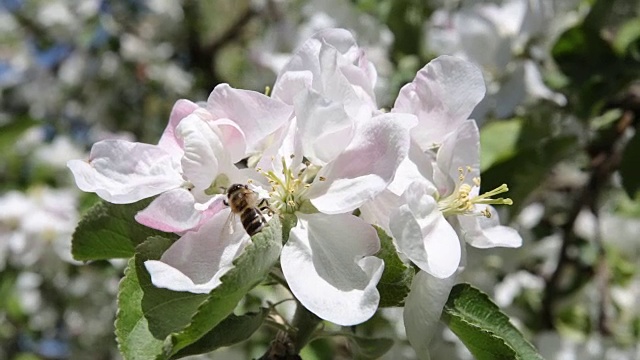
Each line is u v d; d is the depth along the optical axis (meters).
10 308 0.85
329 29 0.35
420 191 0.32
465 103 0.34
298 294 0.31
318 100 0.32
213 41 1.04
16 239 0.76
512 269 0.58
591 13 0.49
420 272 0.32
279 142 0.33
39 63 1.06
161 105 1.03
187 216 0.31
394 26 0.56
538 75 0.49
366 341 0.34
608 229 0.62
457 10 0.53
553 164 0.48
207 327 0.29
